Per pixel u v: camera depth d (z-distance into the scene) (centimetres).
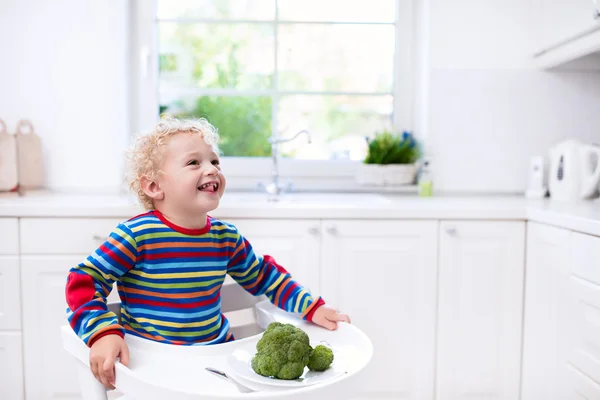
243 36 244
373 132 251
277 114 247
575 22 192
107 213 177
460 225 181
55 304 180
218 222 113
